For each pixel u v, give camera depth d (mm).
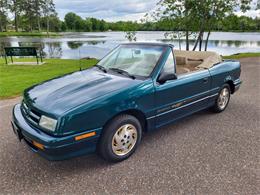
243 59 13305
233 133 3906
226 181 2656
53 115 2494
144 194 2461
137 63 3582
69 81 3291
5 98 5840
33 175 2795
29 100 2916
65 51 23812
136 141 3197
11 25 92188
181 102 3701
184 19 13664
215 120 4480
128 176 2762
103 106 2684
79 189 2547
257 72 9172
